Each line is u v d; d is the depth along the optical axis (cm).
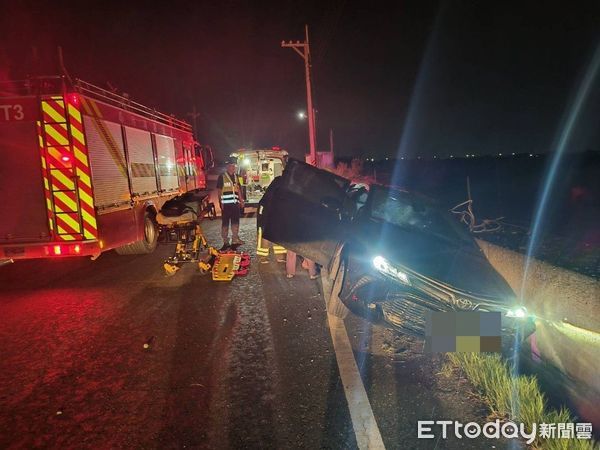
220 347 477
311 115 2805
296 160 629
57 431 337
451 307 427
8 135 701
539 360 443
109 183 784
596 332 358
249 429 333
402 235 523
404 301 441
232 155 1866
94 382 408
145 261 890
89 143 720
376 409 357
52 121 697
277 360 444
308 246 573
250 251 961
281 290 673
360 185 668
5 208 712
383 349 468
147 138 990
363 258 480
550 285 427
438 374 413
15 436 332
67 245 718
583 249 706
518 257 527
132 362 446
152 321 555
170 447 315
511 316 422
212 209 1523
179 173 1254
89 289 700
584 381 372
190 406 365
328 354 456
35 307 618
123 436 329
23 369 436
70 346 487
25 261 908
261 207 801
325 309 589
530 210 1241
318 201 586
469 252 534
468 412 353
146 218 945
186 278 753
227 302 622
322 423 339
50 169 704
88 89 757
